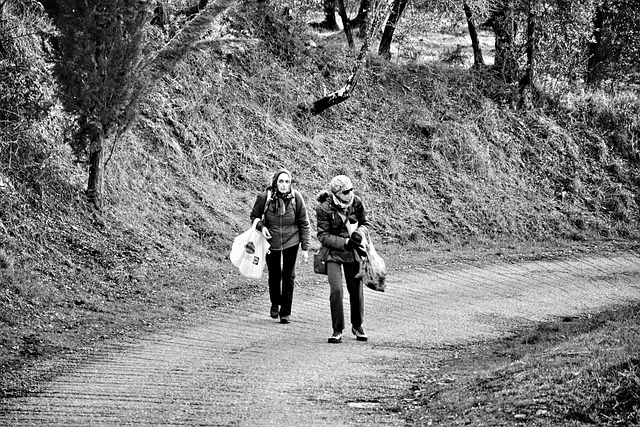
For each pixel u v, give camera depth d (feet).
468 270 61.67
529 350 34.40
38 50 56.49
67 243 48.55
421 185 80.12
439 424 23.45
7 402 26.55
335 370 30.94
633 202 88.94
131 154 61.26
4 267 42.57
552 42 96.99
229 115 75.10
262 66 83.15
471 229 77.05
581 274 62.23
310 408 25.67
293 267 41.42
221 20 79.46
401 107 89.81
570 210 85.05
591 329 38.70
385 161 81.41
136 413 25.20
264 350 34.55
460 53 104.73
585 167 92.02
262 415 24.86
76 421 24.43
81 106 50.42
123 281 46.70
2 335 35.12
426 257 65.72
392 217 74.74
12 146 50.52
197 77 74.28
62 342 35.35
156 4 59.41
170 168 64.59
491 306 48.29
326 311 44.60
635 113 99.96
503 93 96.84
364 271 36.99
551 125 95.30
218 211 63.46
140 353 33.83
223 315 42.68
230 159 71.72
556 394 23.99
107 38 49.85
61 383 28.99
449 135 87.51
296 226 41.45
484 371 29.48
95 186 53.21
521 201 84.02
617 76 103.76
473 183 83.71
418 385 28.89
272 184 41.27
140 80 51.70
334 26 108.58
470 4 94.07
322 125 83.61
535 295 52.75
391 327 41.11
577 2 95.30
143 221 56.08
